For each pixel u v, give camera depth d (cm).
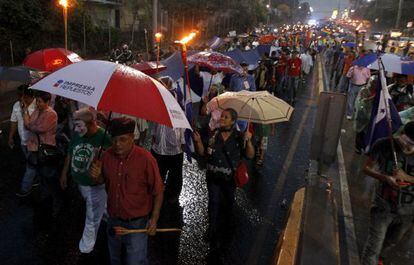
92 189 421
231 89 888
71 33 2153
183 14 3950
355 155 843
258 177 711
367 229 534
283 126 1109
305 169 770
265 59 1337
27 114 524
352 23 9869
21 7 1764
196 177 705
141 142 611
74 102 687
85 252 446
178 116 292
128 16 3234
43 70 683
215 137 455
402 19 6675
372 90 782
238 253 470
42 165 540
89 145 409
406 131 356
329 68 2909
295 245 453
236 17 5528
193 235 504
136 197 333
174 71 704
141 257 354
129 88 274
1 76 702
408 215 369
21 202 568
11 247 453
